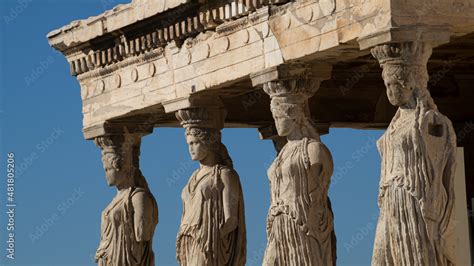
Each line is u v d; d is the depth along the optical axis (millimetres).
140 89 37938
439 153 29484
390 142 29734
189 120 36125
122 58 38531
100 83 39656
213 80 35000
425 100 29594
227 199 35750
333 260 33500
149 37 37094
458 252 31219
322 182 32719
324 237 32719
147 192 39562
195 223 35781
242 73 33906
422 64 29609
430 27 29531
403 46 29453
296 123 32812
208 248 35656
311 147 32562
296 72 32562
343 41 30719
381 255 29719
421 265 29203
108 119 39375
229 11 34094
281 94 32750
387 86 29734
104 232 39594
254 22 33344
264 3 32906
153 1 36281
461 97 38875
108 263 39312
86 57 39844
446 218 29516
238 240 35969
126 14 37500
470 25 29891
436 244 29312
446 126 29609
